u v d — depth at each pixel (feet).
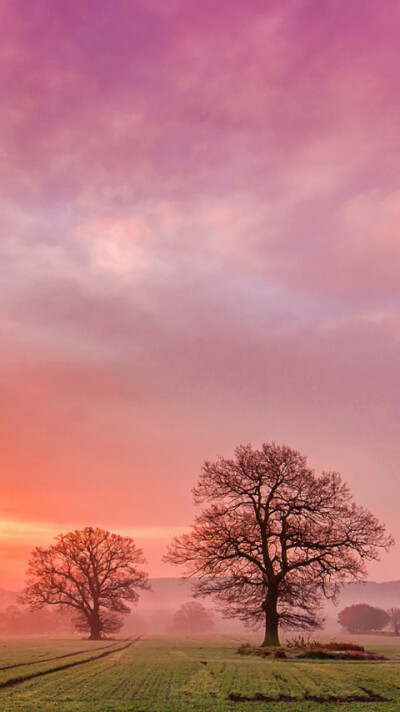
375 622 599.57
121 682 80.84
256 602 159.94
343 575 155.22
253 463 161.89
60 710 62.03
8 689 73.92
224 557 156.56
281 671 93.71
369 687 80.23
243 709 65.21
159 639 257.34
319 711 65.16
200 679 84.69
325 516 158.71
